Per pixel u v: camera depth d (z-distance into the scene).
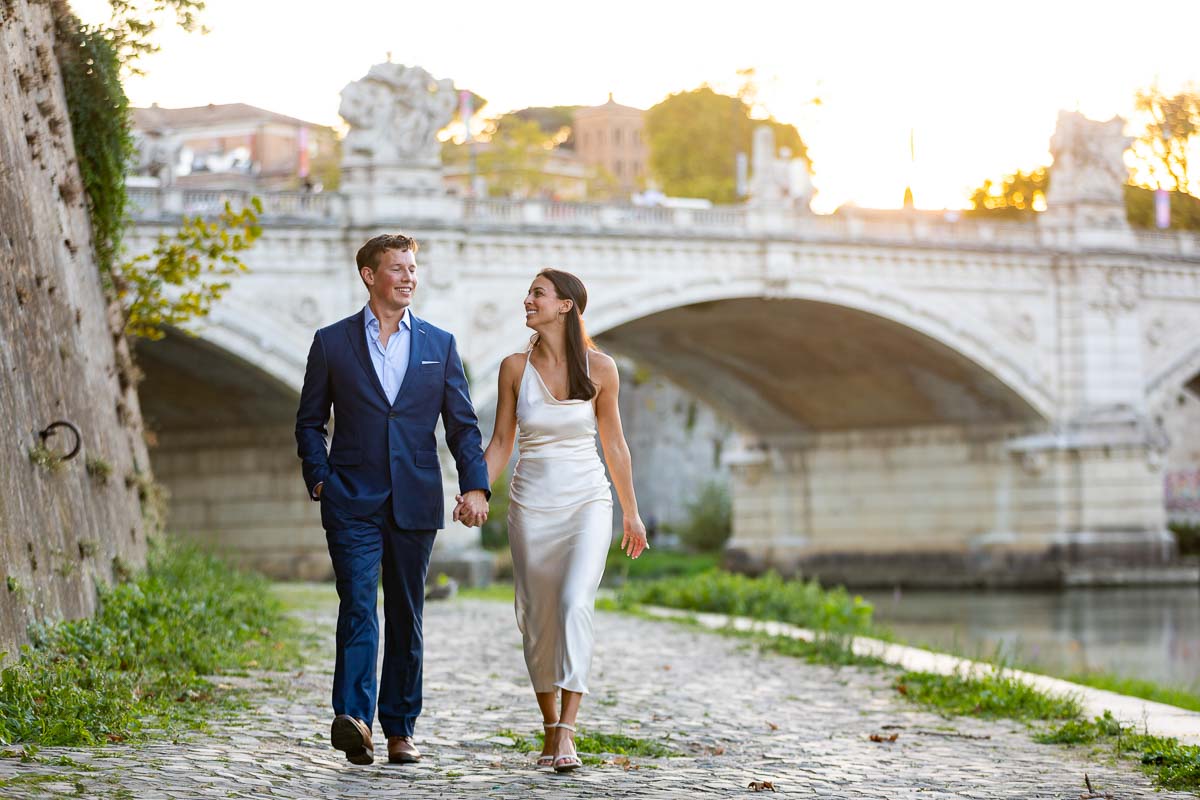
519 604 9.66
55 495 13.27
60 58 19.06
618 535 102.62
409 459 9.25
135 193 50.34
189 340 51.88
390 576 9.33
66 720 9.31
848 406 77.50
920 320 65.88
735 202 106.12
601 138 168.00
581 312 9.71
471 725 11.98
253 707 11.78
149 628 14.17
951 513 75.44
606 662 18.70
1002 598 64.62
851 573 79.44
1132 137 71.62
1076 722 13.23
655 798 8.38
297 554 60.41
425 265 55.25
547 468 9.57
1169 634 46.25
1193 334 73.81
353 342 9.31
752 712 13.92
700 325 67.38
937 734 12.63
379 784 8.48
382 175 54.94
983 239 68.38
